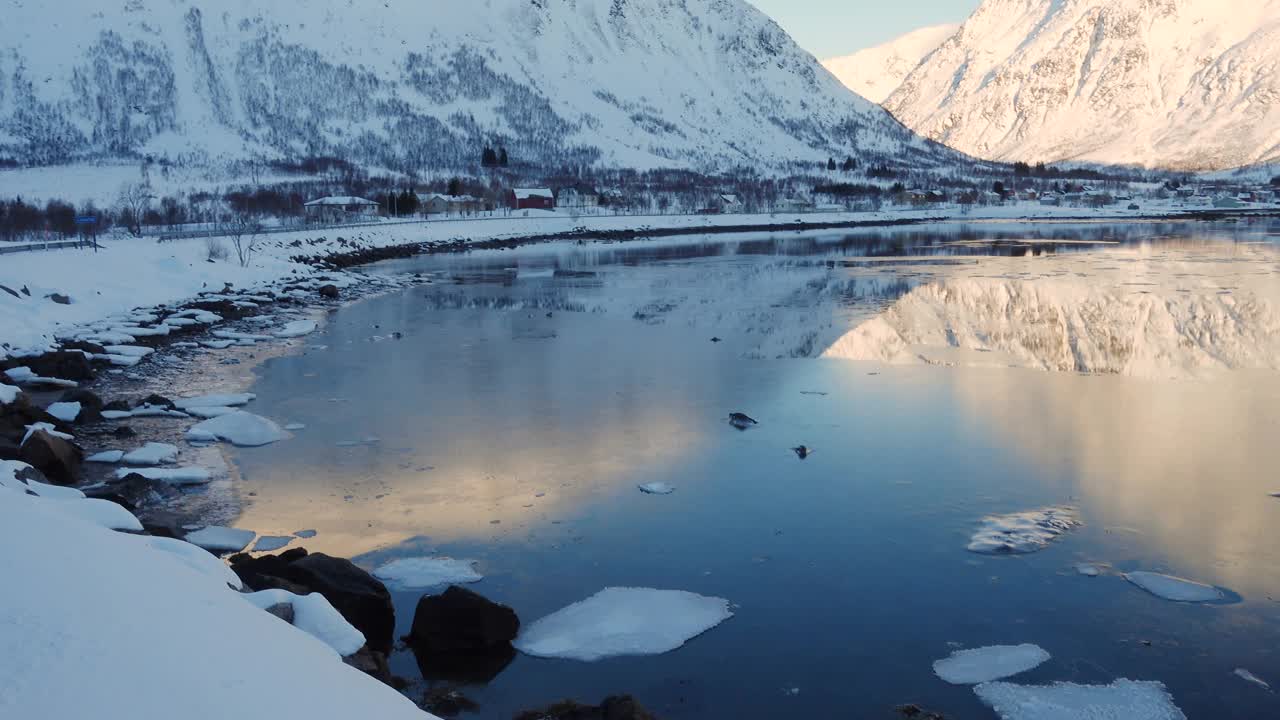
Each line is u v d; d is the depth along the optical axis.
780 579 12.23
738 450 18.06
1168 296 41.00
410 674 9.79
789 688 9.59
